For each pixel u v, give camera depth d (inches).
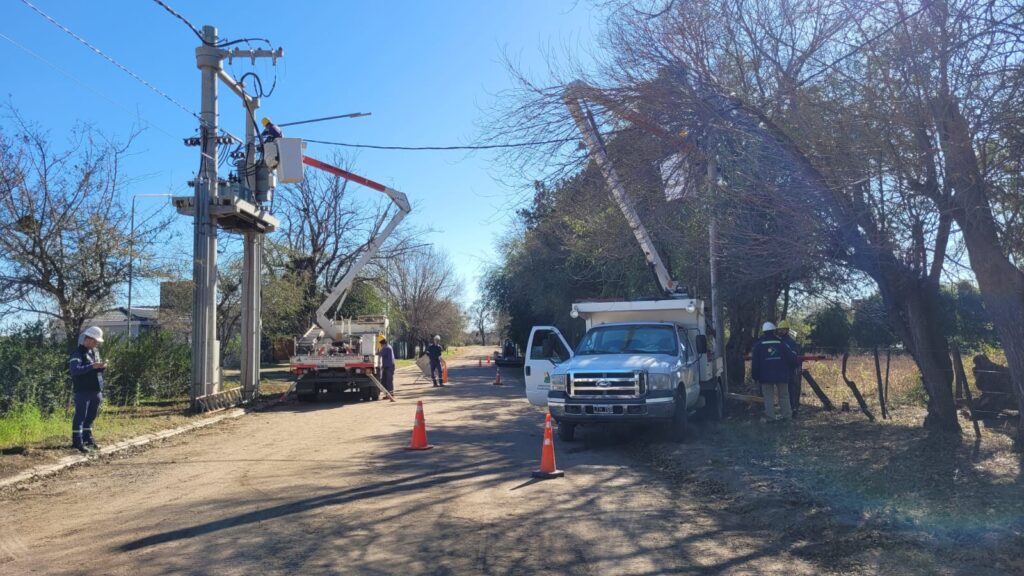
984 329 674.8
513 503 314.7
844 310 711.1
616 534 267.3
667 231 478.9
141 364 739.4
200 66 703.7
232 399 751.1
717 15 394.3
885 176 327.0
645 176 431.8
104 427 541.6
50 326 634.2
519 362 1883.6
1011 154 282.2
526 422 624.4
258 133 783.7
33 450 429.1
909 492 298.7
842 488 317.1
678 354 493.0
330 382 858.8
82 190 601.3
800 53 367.9
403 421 638.5
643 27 404.5
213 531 271.9
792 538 260.1
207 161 703.7
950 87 295.0
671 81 394.9
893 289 408.2
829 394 663.8
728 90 386.3
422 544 253.8
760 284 668.7
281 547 250.2
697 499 323.3
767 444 433.4
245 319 823.7
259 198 792.9
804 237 370.3
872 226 359.9
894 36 318.0
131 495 342.0
